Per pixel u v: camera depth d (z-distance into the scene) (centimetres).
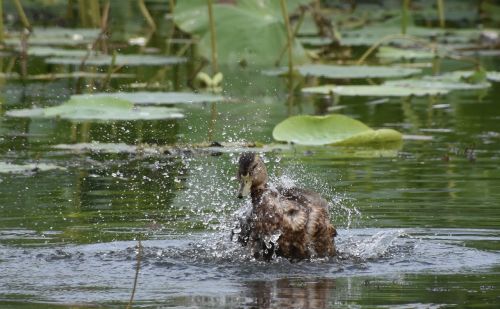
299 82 2045
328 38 2530
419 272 895
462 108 1745
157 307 783
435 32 2581
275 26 2088
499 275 877
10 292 832
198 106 1758
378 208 1102
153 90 1886
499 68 2158
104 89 1883
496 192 1163
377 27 2656
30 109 1575
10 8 2912
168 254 957
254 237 975
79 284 859
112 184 1234
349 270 910
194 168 1318
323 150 1436
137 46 2420
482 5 2989
